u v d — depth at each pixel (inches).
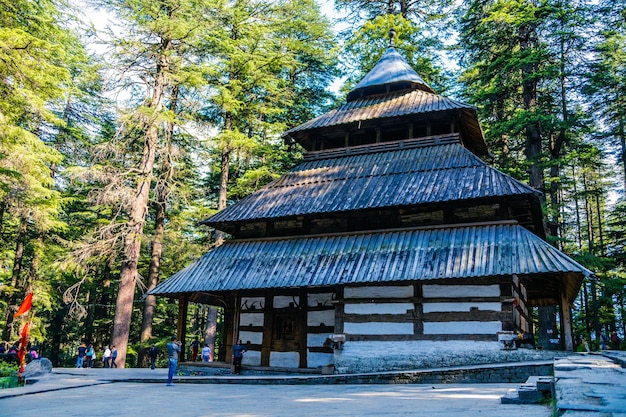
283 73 1696.6
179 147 1315.2
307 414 322.3
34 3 1051.9
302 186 960.3
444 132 1018.1
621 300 1537.9
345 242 847.7
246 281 821.2
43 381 725.9
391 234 833.5
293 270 815.7
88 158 1531.7
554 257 684.1
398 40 1497.3
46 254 1398.9
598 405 193.2
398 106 1018.1
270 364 885.8
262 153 1448.1
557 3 1242.6
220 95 1325.0
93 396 539.5
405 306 766.5
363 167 958.4
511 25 1248.2
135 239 1186.6
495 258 711.1
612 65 1336.1
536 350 681.6
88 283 1574.8
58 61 1293.1
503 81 1311.5
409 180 871.7
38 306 1381.6
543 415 251.9
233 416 331.0
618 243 1579.7
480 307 728.3
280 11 1521.9
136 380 765.3
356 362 766.5
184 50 1322.6
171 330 1706.4
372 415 297.7
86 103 1563.7
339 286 808.9
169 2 1256.2
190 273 888.3
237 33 1498.5
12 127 902.4
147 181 1225.4
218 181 1749.5
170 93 1414.9
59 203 1216.8
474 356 709.9
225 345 1030.4
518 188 765.3
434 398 403.2
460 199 776.9
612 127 1513.3
